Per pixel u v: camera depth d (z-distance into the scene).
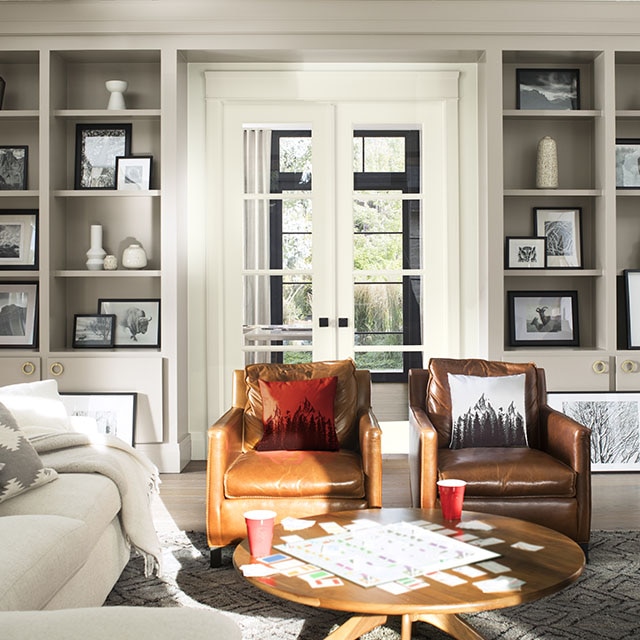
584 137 5.42
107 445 3.20
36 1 4.92
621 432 5.06
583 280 5.43
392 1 4.98
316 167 5.47
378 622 2.35
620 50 5.06
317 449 3.57
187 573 3.16
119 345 5.30
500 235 5.09
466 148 5.45
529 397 3.85
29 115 5.02
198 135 5.41
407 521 2.73
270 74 5.39
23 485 2.61
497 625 2.62
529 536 2.54
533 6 4.99
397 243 5.52
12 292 5.22
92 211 5.36
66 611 1.47
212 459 3.22
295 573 2.20
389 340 5.54
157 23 4.98
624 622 2.65
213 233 5.43
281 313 5.53
